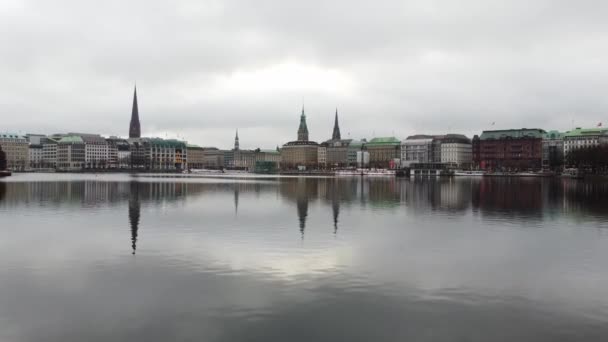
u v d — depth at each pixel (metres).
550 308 23.41
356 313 22.61
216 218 55.56
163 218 55.41
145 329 20.66
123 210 63.94
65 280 27.70
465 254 35.06
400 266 31.27
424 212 62.56
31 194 92.69
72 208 66.19
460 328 20.94
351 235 43.34
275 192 104.19
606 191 107.81
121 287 26.42
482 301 24.38
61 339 19.69
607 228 48.00
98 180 169.00
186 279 28.00
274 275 28.95
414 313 22.66
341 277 28.56
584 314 22.64
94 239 40.81
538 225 50.09
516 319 22.00
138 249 36.53
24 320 21.59
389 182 166.62
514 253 35.44
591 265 31.67
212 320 21.70
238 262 32.31
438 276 28.86
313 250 36.31
